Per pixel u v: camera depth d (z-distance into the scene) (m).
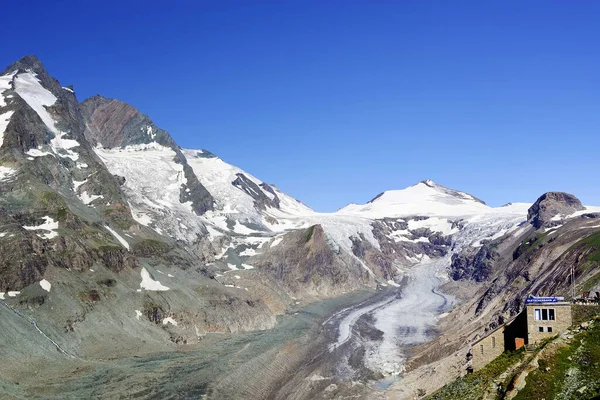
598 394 49.00
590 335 58.91
